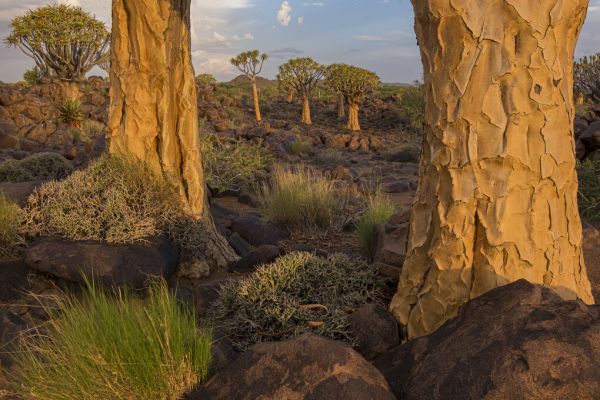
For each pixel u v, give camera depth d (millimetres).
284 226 7523
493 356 2430
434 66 3086
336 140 28109
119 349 2811
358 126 43625
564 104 2992
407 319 3379
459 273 3129
